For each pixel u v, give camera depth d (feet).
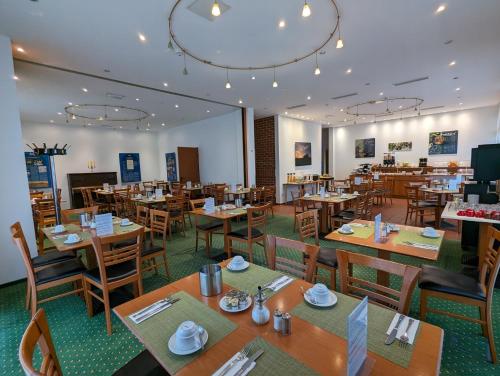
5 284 10.21
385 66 14.65
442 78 16.98
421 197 20.02
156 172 37.83
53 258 8.79
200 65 13.75
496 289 8.66
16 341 6.92
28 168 26.71
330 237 7.66
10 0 8.16
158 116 26.86
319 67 14.42
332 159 39.86
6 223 10.29
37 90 16.97
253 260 12.06
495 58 13.74
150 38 10.84
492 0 8.84
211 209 12.86
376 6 9.08
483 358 5.83
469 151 28.84
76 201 29.04
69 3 8.43
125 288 9.53
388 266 4.43
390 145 34.50
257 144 30.07
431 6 9.15
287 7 8.98
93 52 11.94
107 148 32.76
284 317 3.38
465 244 12.21
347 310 3.92
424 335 3.32
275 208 25.30
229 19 9.59
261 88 18.11
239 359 2.96
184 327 3.26
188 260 12.19
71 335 6.98
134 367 4.03
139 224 11.48
